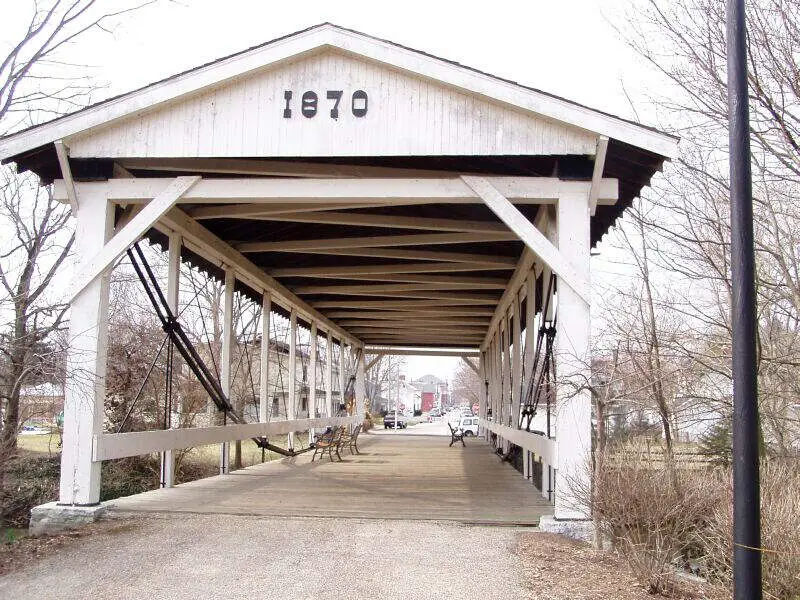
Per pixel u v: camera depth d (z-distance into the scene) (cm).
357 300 1542
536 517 700
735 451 361
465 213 977
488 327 1931
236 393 2245
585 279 665
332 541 609
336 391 4172
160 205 710
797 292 894
